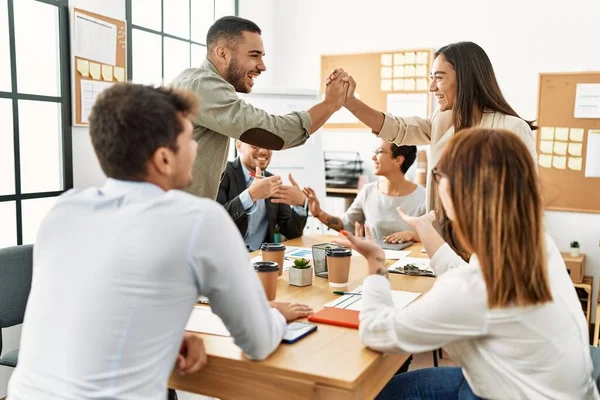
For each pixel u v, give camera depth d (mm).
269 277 1660
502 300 1131
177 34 3752
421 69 4340
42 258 1110
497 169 1136
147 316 1025
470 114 2090
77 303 1029
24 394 1055
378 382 1307
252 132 1890
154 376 1052
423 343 1199
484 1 4117
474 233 1154
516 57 4055
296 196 2469
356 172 4531
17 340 2631
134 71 3346
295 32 4746
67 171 2846
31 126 2695
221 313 1132
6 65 2557
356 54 4531
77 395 1003
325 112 2076
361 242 1426
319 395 1174
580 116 3902
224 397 1290
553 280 1249
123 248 1027
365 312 1313
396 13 4395
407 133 2449
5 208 2605
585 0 3838
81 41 2832
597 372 1369
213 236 1057
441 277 1241
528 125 2082
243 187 2955
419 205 3045
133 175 1104
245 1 4480
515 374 1182
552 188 4008
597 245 3924
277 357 1259
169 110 1101
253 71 2115
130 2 3223
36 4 2664
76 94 2828
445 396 1496
